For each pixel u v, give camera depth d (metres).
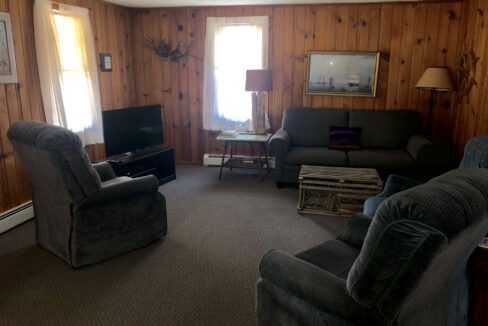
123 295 2.51
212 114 5.54
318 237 3.38
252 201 4.25
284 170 4.59
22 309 2.37
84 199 2.70
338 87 5.17
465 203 1.25
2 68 3.45
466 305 2.00
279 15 5.12
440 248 1.22
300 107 5.30
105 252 2.91
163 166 4.85
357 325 1.44
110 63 5.07
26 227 3.57
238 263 2.93
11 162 3.60
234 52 5.28
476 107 4.06
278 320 1.75
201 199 4.30
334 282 1.52
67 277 2.72
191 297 2.49
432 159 4.16
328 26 5.04
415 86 4.74
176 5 5.17
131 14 5.52
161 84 5.70
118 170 4.14
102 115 4.15
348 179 3.69
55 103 3.99
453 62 4.84
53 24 3.94
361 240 2.17
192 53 5.49
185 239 3.32
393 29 4.91
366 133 4.91
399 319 1.39
